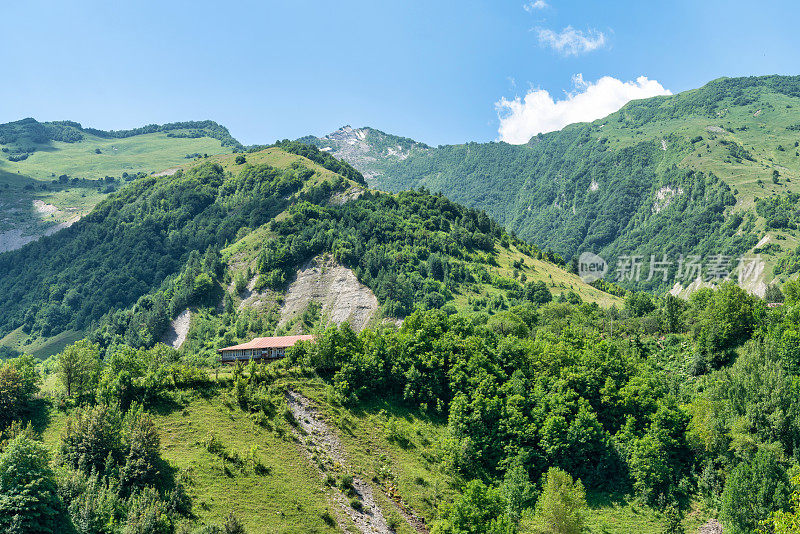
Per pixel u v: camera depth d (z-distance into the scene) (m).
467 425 103.44
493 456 100.50
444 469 97.19
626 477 98.19
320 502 83.00
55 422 90.81
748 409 100.44
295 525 76.94
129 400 96.56
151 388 98.31
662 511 92.38
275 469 87.38
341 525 79.50
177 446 87.62
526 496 91.06
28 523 58.91
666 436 100.12
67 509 64.31
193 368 106.69
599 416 109.94
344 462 93.81
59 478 68.38
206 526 69.00
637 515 92.00
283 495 82.19
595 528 89.44
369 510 84.00
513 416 103.62
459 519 76.69
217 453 87.56
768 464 87.00
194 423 94.31
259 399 102.38
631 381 112.94
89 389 99.31
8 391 89.50
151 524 66.19
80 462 74.38
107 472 74.50
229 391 104.06
